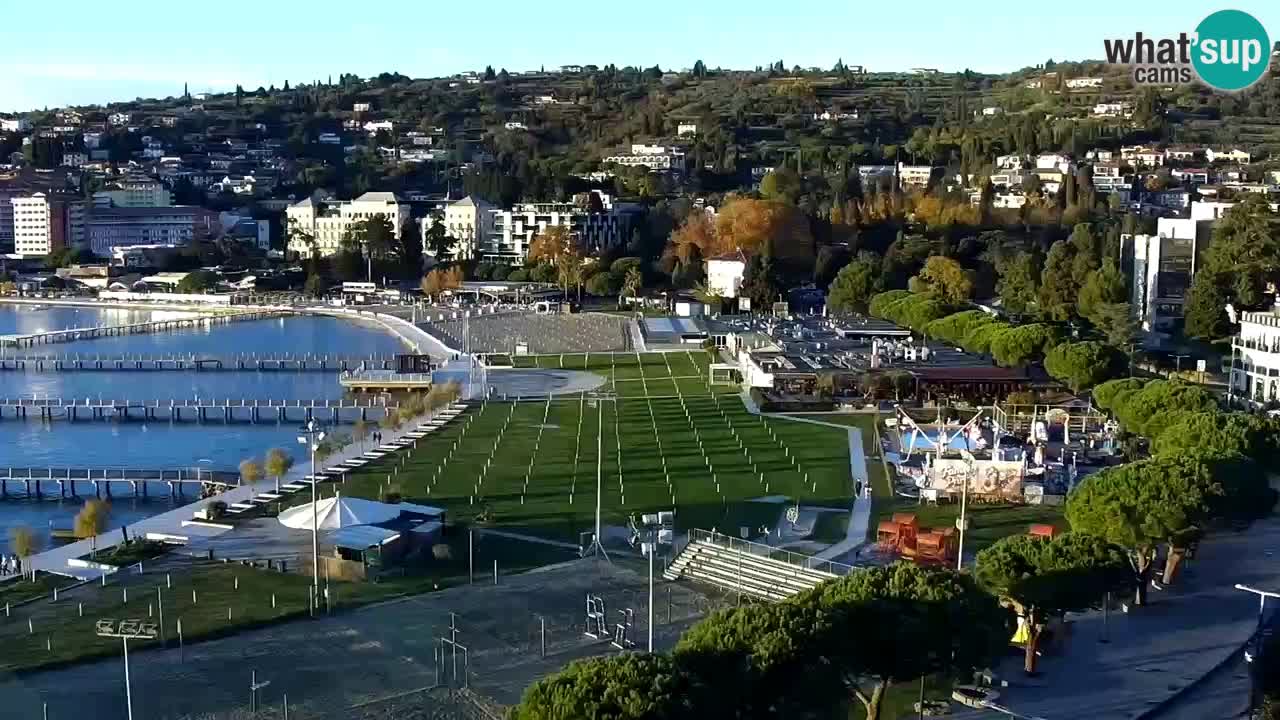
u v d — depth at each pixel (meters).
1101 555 94.44
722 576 120.06
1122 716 87.38
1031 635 94.44
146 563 125.75
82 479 178.25
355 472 168.25
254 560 126.56
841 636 76.06
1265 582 117.31
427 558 127.12
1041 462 156.88
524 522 140.50
